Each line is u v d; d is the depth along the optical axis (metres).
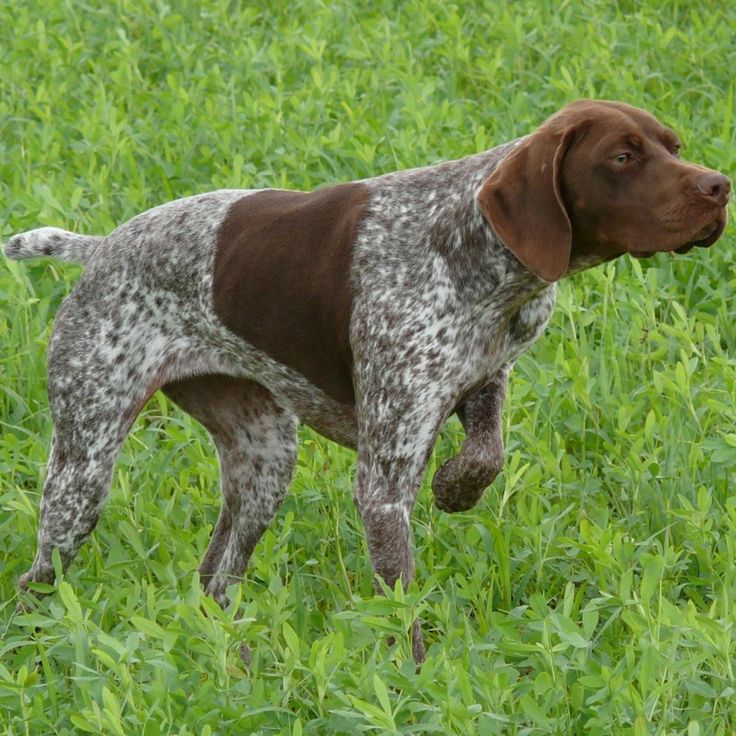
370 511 9.71
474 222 9.52
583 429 11.99
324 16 19.81
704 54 18.09
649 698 8.18
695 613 8.82
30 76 19.08
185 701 8.66
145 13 20.27
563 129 9.20
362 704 7.99
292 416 10.97
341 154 15.50
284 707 8.62
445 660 8.63
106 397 10.40
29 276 14.30
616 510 11.43
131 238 10.58
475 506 10.47
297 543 11.23
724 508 11.01
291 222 10.26
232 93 17.38
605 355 12.79
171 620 9.73
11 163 16.38
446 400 9.69
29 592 10.38
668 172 9.05
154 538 11.14
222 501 11.19
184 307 10.48
